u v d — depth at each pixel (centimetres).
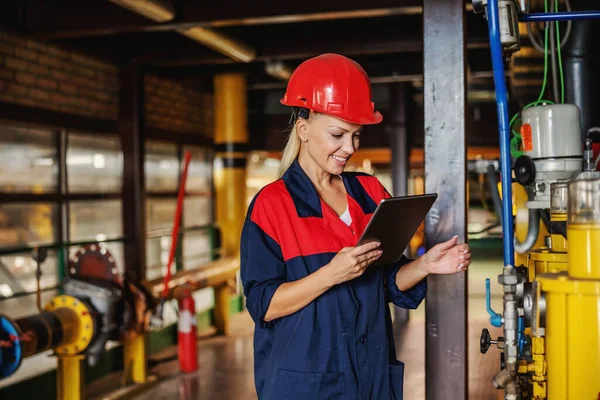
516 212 299
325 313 174
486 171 275
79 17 445
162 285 538
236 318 791
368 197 193
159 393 491
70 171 514
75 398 420
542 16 206
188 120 712
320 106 173
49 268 489
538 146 226
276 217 177
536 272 209
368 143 818
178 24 428
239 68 655
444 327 231
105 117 552
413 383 503
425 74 233
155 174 656
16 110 450
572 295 162
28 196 465
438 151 232
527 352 181
